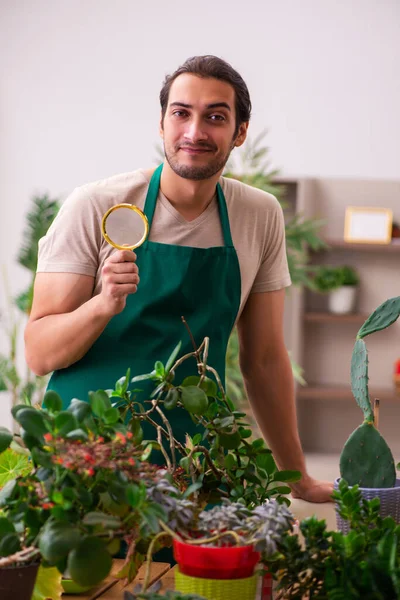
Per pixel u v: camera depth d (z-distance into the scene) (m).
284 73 6.28
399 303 1.45
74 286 1.92
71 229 1.92
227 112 1.75
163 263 1.93
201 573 1.03
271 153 6.32
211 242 1.98
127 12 6.26
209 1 6.26
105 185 1.96
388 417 6.30
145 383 1.86
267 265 2.10
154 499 1.06
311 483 1.85
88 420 1.09
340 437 6.36
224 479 1.34
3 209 6.33
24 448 1.15
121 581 1.26
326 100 6.29
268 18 6.25
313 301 6.45
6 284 6.31
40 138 6.30
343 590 0.97
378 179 6.31
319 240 5.44
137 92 6.29
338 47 6.25
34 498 1.04
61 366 1.90
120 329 1.92
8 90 6.28
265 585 1.13
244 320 2.14
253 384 2.12
